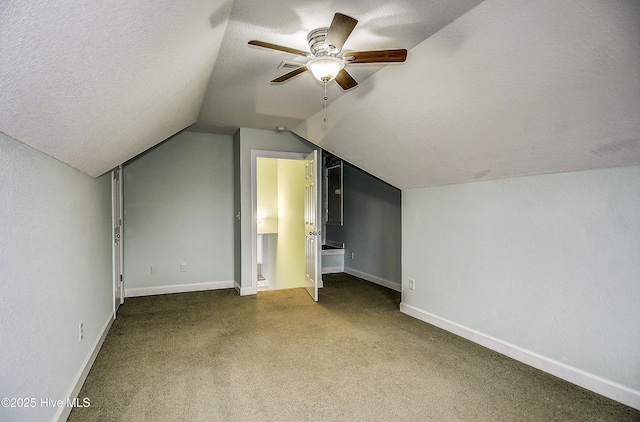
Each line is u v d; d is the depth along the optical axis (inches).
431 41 83.6
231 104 138.7
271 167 272.7
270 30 81.0
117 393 88.5
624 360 84.2
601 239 88.4
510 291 110.5
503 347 112.0
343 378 96.3
